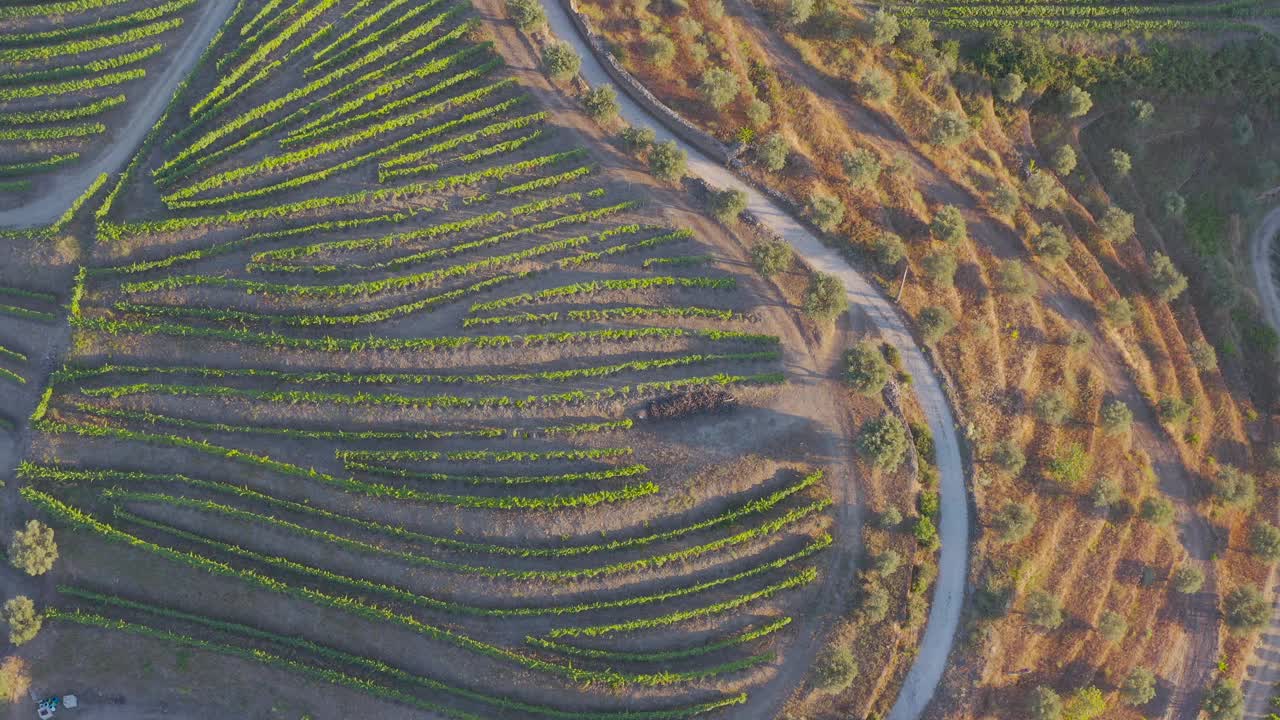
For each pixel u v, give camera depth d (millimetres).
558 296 85438
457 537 80312
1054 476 86500
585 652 78562
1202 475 90062
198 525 80875
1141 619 85438
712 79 88875
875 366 82000
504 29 92375
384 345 83438
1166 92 99125
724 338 85188
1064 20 98625
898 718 81000
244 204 87500
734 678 79062
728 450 82625
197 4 93438
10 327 85500
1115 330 92688
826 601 81000
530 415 82562
